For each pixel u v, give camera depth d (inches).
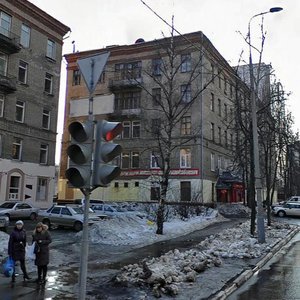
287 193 2176.4
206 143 1656.0
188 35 1347.2
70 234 753.6
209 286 315.0
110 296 282.8
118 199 1716.3
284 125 1075.9
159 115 1659.7
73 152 207.0
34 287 312.5
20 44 1294.3
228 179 1732.3
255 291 315.0
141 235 687.1
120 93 1791.3
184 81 1579.7
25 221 1047.6
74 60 1963.6
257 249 527.8
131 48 1763.0
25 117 1320.1
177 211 1085.1
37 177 1350.9
